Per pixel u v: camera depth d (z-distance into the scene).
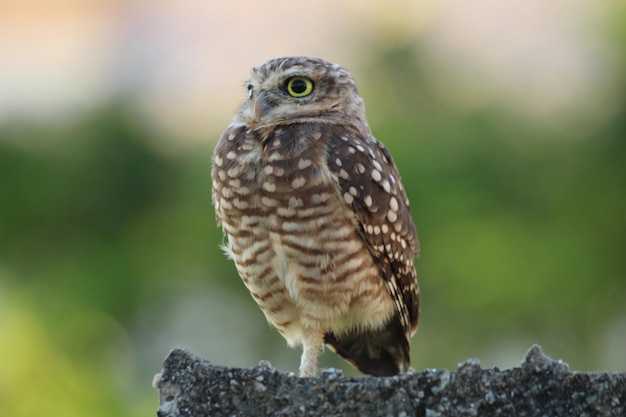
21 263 13.10
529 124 13.08
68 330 12.77
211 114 14.48
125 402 12.69
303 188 8.13
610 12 13.92
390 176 8.68
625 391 5.57
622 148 13.00
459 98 13.16
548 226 12.64
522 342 13.00
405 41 13.34
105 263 13.11
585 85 13.59
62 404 12.26
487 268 12.37
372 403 5.61
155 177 13.37
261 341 13.59
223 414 5.64
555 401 5.57
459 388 5.59
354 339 8.91
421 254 12.34
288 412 5.62
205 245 12.91
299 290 8.32
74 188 13.27
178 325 13.39
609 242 12.76
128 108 13.79
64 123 13.70
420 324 12.73
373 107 13.00
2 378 12.20
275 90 8.74
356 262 8.32
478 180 12.56
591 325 13.08
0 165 13.19
